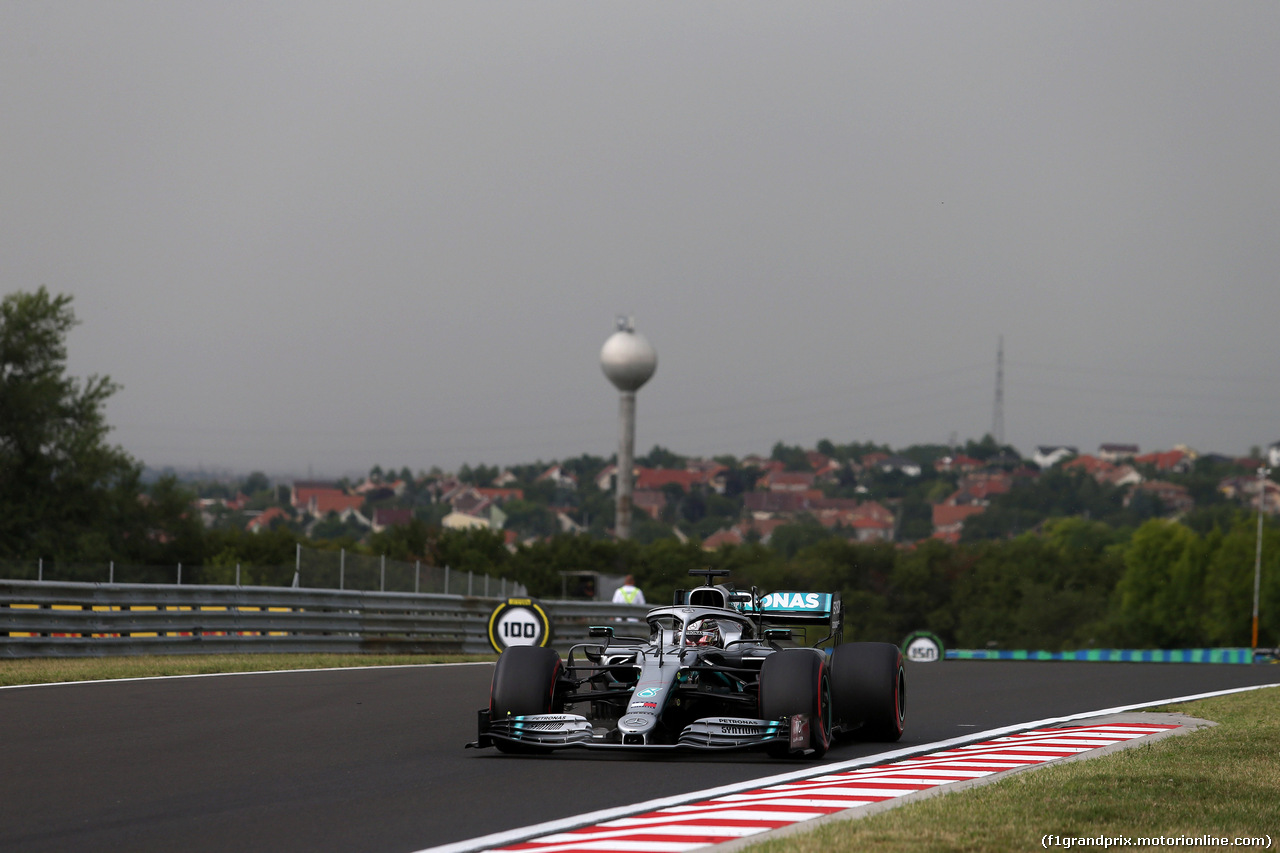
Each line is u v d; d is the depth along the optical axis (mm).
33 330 138500
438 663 60094
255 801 22656
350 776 25469
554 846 18609
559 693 29312
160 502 153500
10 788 23828
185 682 46219
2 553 134375
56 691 42156
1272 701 41344
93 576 123812
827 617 34438
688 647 29203
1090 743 30719
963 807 21000
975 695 45094
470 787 24078
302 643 61750
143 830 20078
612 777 25234
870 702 30750
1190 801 21703
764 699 27141
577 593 143500
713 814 20984
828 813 21047
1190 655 114000
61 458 139250
